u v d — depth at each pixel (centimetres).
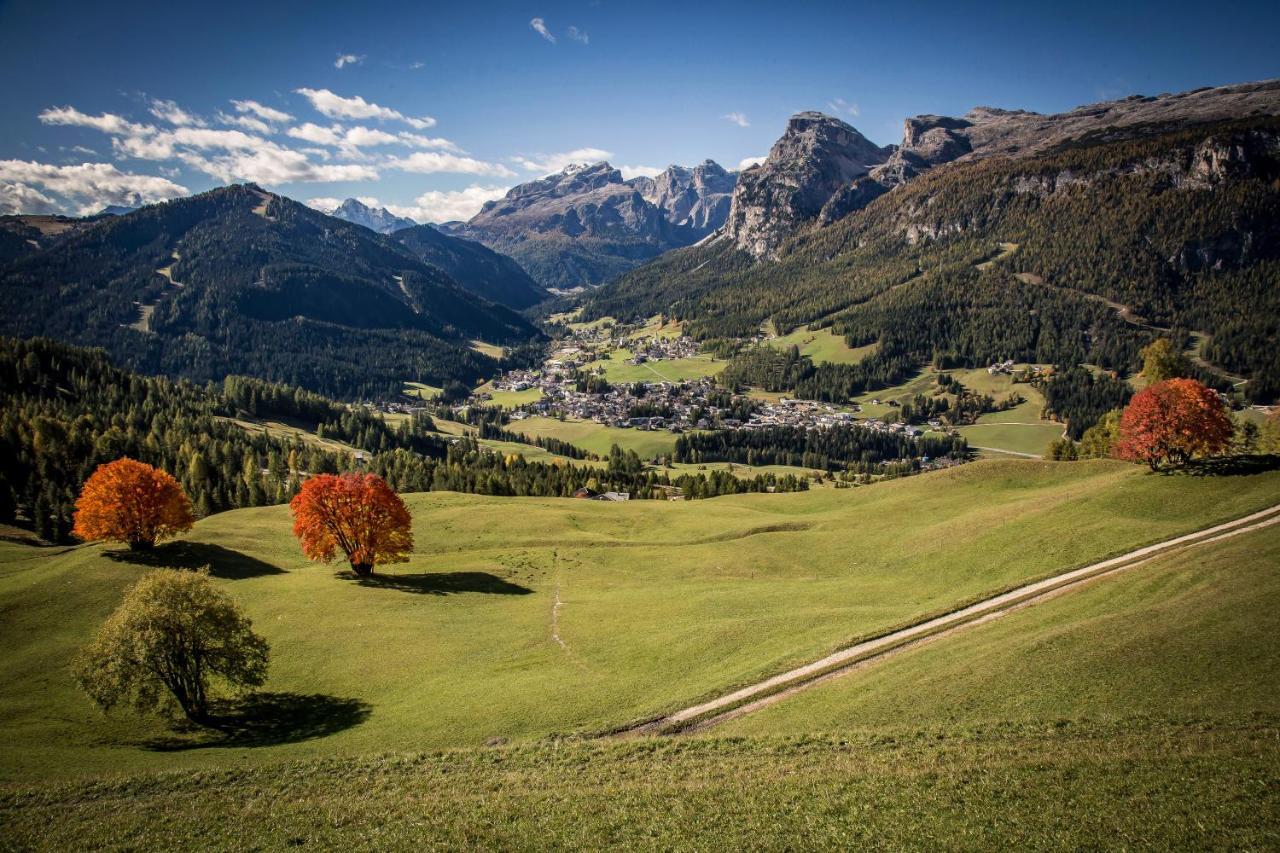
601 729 4641
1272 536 5803
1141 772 3083
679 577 9312
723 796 3294
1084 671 4209
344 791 3691
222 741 4922
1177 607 4800
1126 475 9288
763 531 11300
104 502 8200
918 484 12275
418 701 5481
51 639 6569
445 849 3002
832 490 13825
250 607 7550
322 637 6806
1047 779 3125
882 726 4034
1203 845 2592
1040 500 9312
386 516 8806
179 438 19225
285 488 16962
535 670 6019
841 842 2850
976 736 3678
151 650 4956
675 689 5306
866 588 7756
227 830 3269
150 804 3584
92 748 4731
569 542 11106
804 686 4941
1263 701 3572
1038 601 5878
